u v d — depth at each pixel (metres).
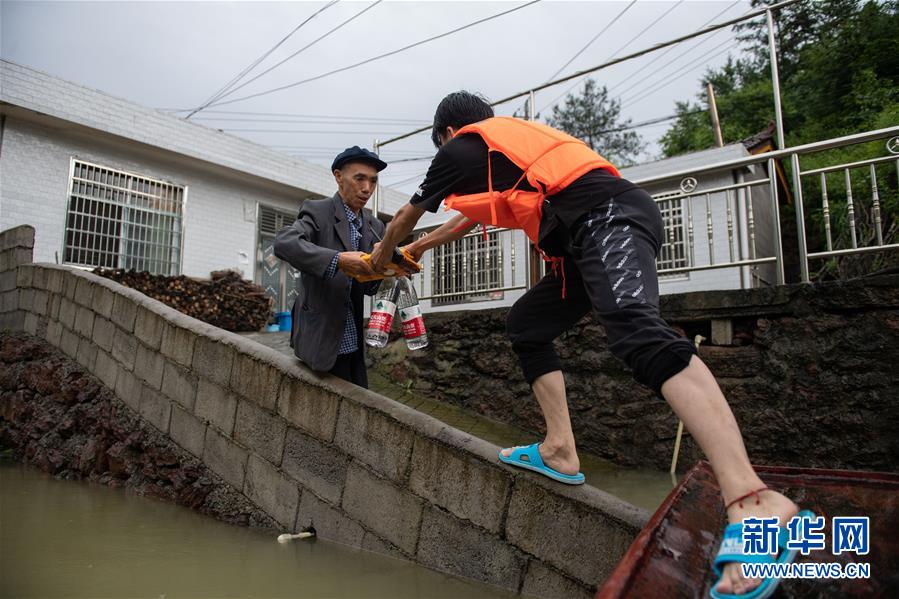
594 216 1.51
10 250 6.63
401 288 2.70
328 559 2.28
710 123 19.69
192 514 3.11
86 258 8.84
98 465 4.02
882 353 3.00
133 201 9.47
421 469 2.24
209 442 3.29
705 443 1.10
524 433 4.32
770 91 17.16
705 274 7.95
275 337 7.30
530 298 1.94
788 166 12.09
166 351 3.81
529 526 1.87
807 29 15.27
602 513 1.70
